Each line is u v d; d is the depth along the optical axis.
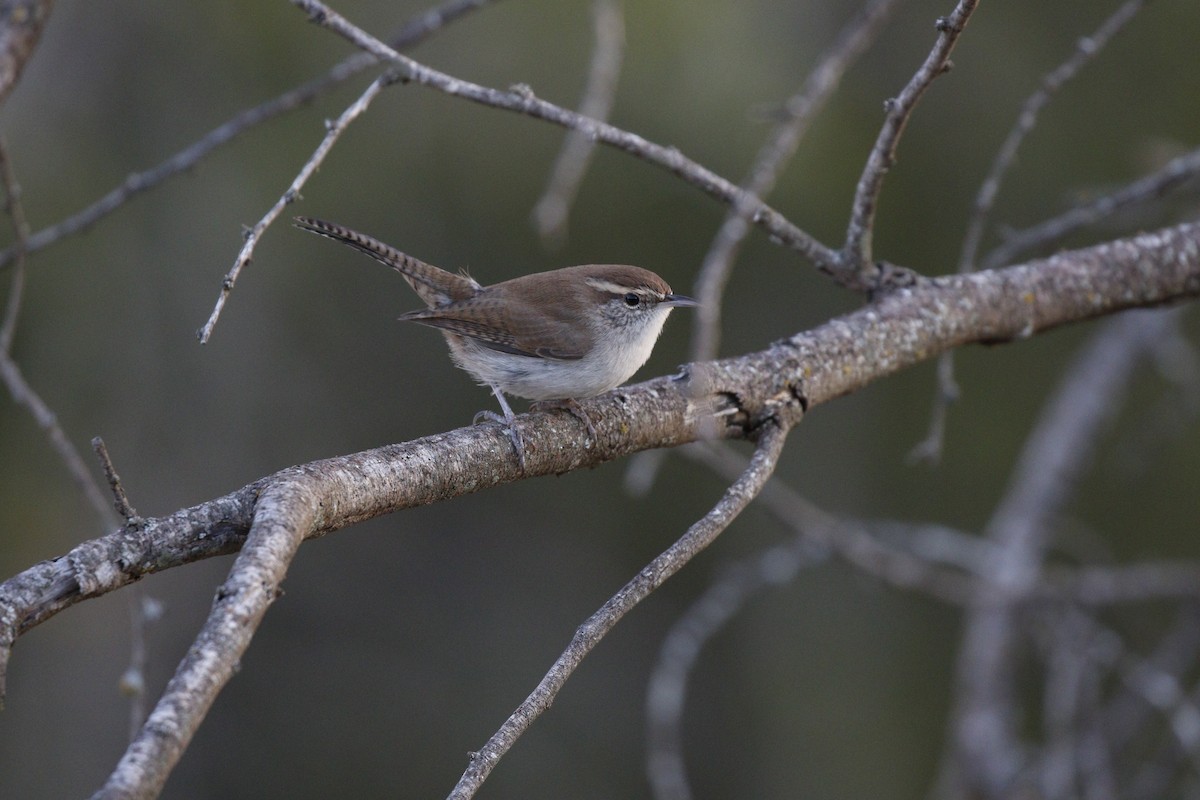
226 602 3.75
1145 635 11.80
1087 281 7.03
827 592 15.23
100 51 12.07
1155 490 13.38
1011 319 6.91
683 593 16.00
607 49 7.02
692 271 12.76
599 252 12.62
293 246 12.80
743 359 6.26
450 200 12.58
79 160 11.76
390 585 16.23
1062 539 12.14
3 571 11.51
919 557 10.34
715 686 15.71
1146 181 7.24
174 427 12.84
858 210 6.59
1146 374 13.52
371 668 15.77
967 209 12.34
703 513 15.62
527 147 12.33
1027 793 8.64
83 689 13.44
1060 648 9.11
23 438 11.73
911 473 14.16
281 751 15.20
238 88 12.07
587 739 15.84
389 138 12.28
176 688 3.39
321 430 13.97
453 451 5.24
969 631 10.10
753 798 15.04
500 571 16.28
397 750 15.32
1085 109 12.20
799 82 12.13
